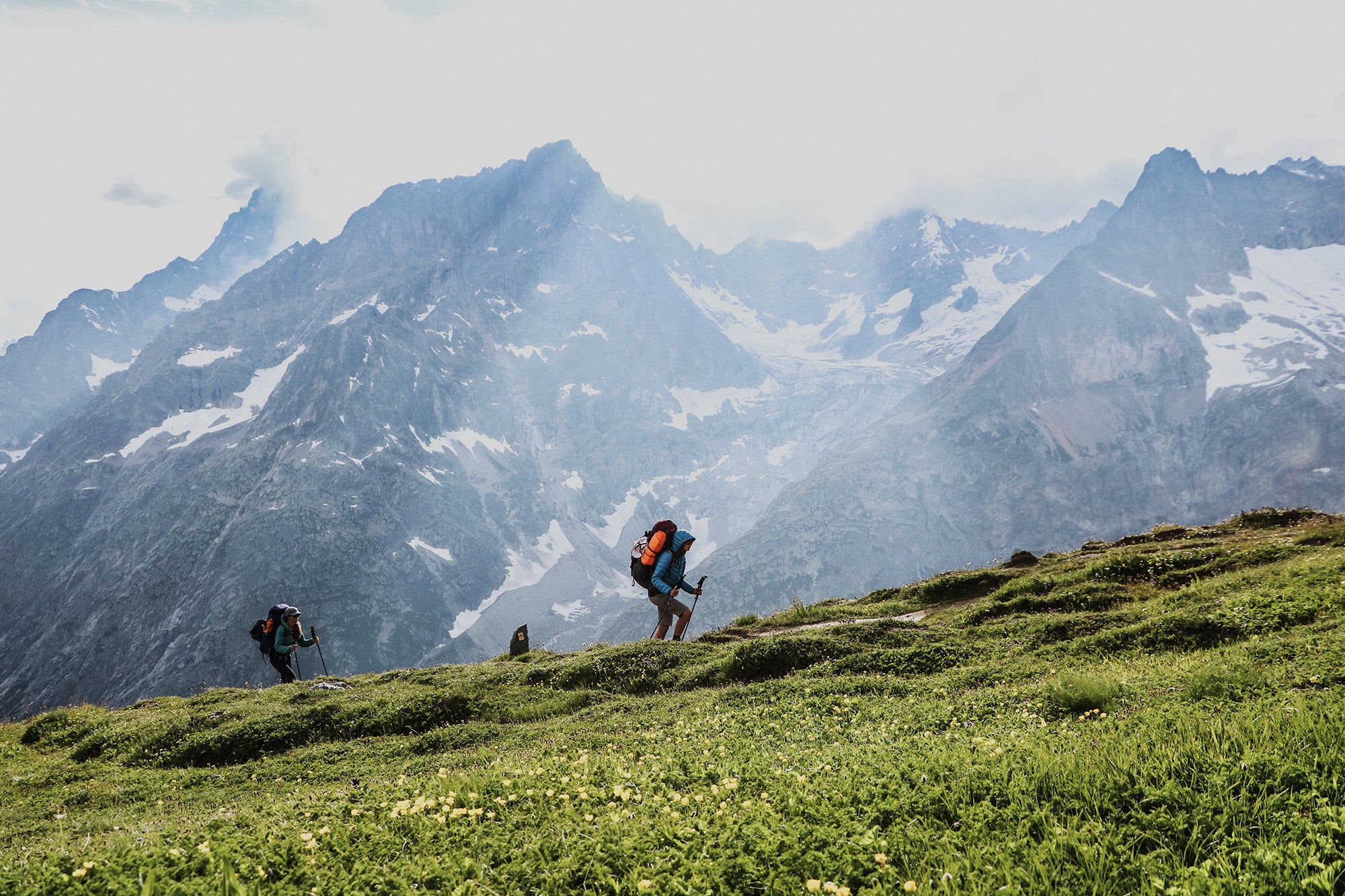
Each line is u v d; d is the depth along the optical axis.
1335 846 3.93
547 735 13.62
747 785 6.23
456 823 5.75
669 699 15.52
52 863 4.87
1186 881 3.81
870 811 5.21
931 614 20.42
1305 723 5.53
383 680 21.38
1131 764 5.30
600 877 4.52
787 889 4.15
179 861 4.89
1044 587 19.38
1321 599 13.08
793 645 17.02
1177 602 15.59
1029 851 4.30
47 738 20.39
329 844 5.36
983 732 8.58
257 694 21.38
